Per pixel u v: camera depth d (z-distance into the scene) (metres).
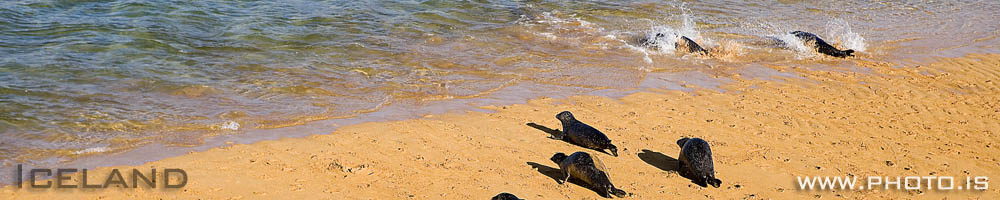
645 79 13.91
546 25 18.41
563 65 14.82
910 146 10.69
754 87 13.58
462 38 16.77
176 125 10.65
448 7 19.53
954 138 11.13
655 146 10.31
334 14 18.17
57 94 11.70
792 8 21.42
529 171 9.25
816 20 20.00
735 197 8.74
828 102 12.74
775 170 9.61
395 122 10.99
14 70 12.69
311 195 8.28
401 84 13.20
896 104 12.74
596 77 13.98
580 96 12.70
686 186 8.98
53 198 8.05
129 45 14.60
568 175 8.97
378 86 13.03
